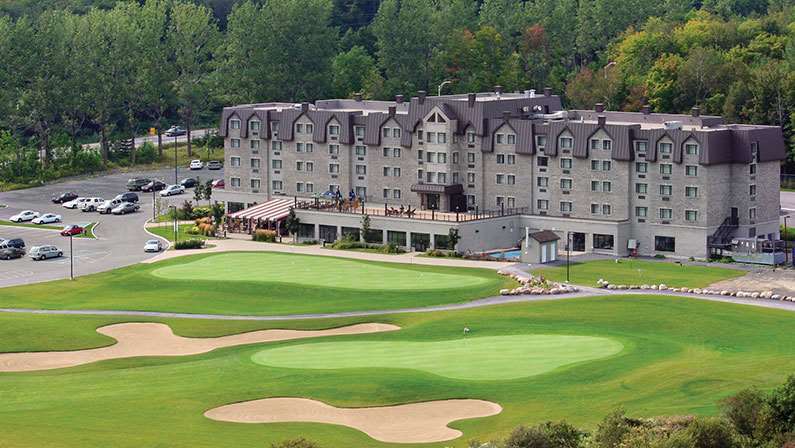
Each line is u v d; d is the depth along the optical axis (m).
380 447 179.50
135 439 182.88
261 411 196.12
